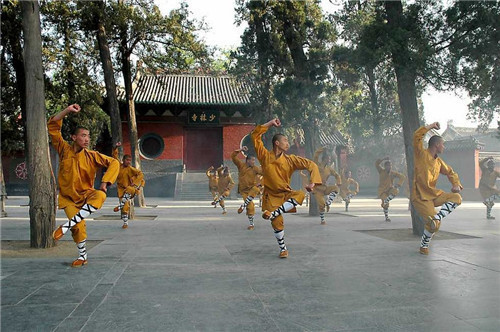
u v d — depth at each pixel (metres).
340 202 22.92
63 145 5.53
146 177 30.61
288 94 12.31
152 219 12.12
